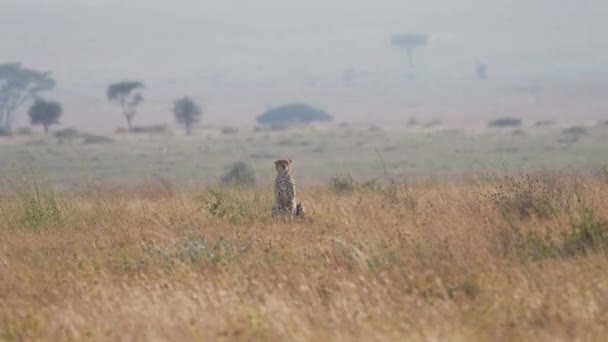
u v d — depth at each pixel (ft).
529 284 33.63
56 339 30.71
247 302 33.09
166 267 39.75
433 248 39.45
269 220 52.54
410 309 31.86
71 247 45.50
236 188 65.57
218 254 40.93
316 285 35.09
